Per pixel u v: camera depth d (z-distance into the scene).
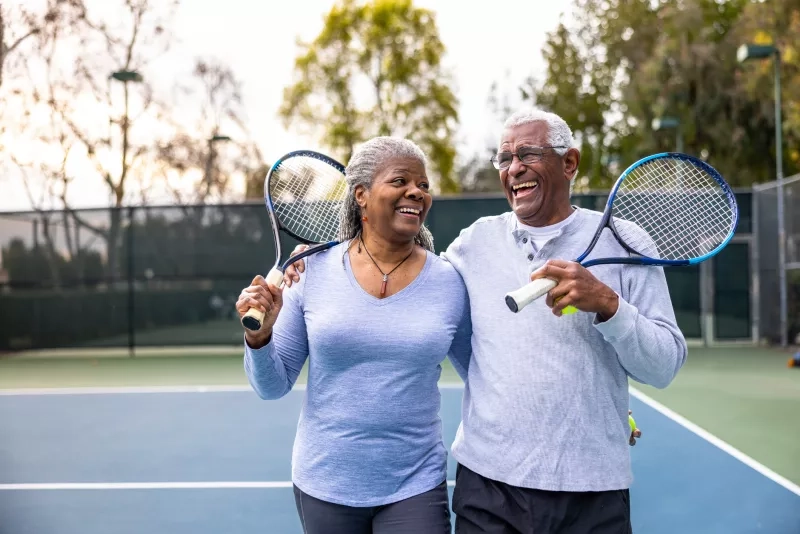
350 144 26.86
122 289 13.05
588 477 2.17
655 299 2.26
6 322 13.13
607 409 2.22
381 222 2.36
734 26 22.70
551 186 2.32
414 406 2.34
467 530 2.33
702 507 4.49
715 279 13.17
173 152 20.53
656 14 26.41
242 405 8.05
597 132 30.33
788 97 17.78
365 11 27.34
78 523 4.37
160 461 5.76
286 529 4.22
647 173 2.73
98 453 6.04
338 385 2.34
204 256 13.03
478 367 2.35
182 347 13.02
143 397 8.66
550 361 2.20
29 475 5.41
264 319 2.29
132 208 13.05
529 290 1.99
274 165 2.88
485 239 2.43
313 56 27.08
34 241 13.09
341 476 2.32
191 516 4.46
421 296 2.37
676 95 21.92
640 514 4.39
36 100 18.09
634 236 2.36
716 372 10.00
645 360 2.13
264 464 5.62
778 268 12.18
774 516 4.32
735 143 21.14
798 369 10.20
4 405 8.27
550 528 2.19
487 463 2.27
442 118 27.47
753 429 6.61
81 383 9.98
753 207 13.13
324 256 2.50
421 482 2.35
